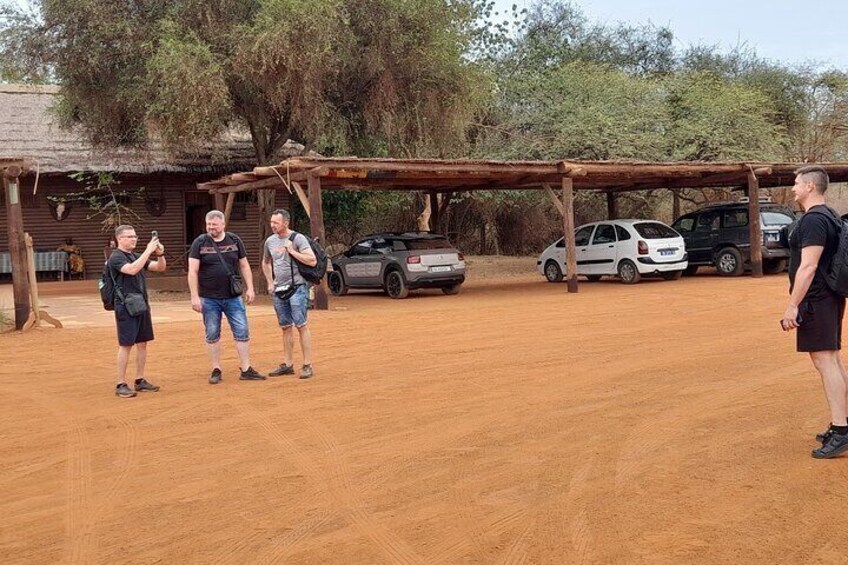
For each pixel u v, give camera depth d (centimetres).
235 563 445
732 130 3030
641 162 2091
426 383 920
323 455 650
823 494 529
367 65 2267
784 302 1617
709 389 852
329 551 459
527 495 544
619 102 3097
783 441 653
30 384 970
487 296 1983
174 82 1925
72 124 2394
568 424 726
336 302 1911
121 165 2603
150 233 2819
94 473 615
